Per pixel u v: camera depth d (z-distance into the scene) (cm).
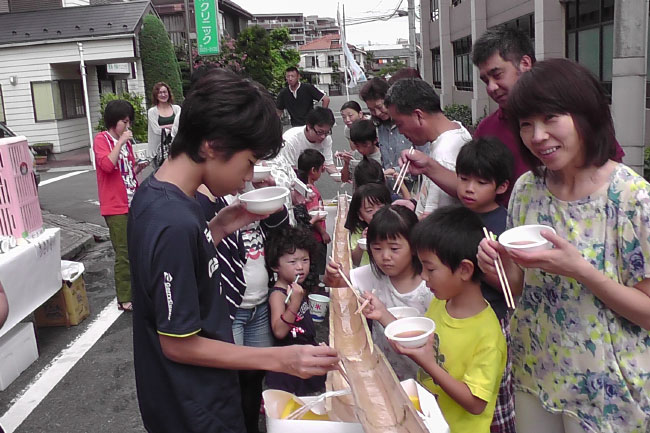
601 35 1036
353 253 389
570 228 187
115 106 527
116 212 530
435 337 224
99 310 554
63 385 406
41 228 461
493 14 1728
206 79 166
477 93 1847
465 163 261
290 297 307
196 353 166
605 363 185
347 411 184
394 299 277
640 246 175
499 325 220
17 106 1758
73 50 1711
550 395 198
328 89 7362
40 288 443
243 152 165
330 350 174
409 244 264
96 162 518
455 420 217
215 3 2166
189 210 165
